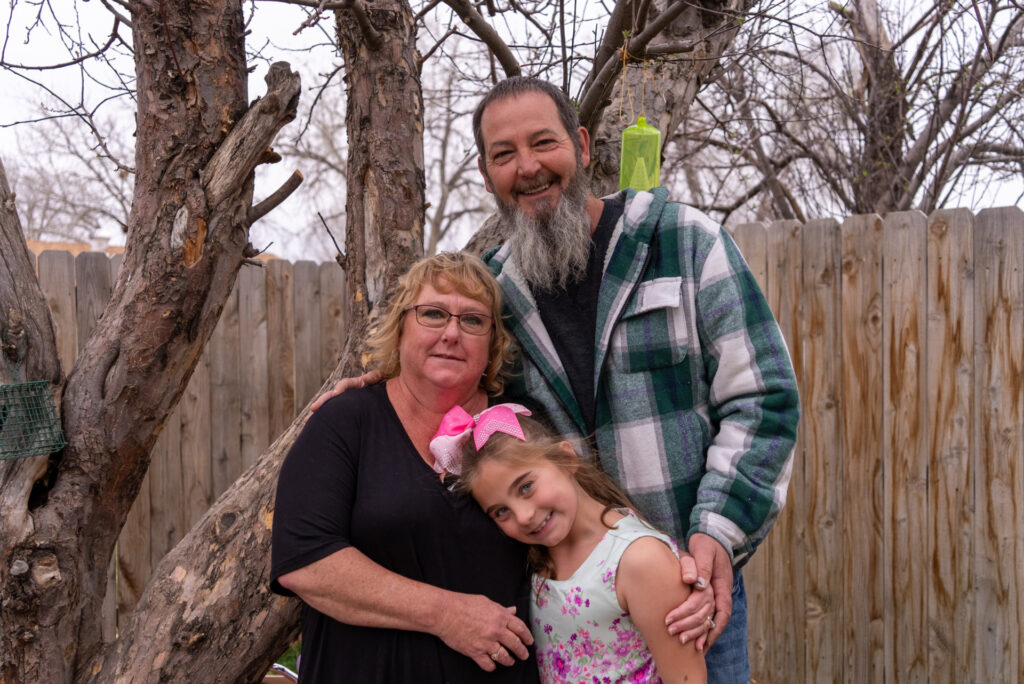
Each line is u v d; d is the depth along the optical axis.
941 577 3.59
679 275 2.06
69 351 4.49
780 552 3.94
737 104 5.84
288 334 4.58
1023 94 4.71
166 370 2.36
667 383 2.07
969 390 3.51
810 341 3.83
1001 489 3.46
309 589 1.79
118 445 2.34
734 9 3.22
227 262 2.38
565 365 2.12
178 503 4.59
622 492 2.07
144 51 2.30
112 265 4.51
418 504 1.84
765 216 7.16
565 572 1.91
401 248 2.62
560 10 2.82
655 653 1.81
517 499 1.84
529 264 2.09
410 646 1.82
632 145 2.64
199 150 2.31
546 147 2.07
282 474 1.89
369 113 2.63
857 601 3.78
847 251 3.74
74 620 2.31
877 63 5.62
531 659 1.93
